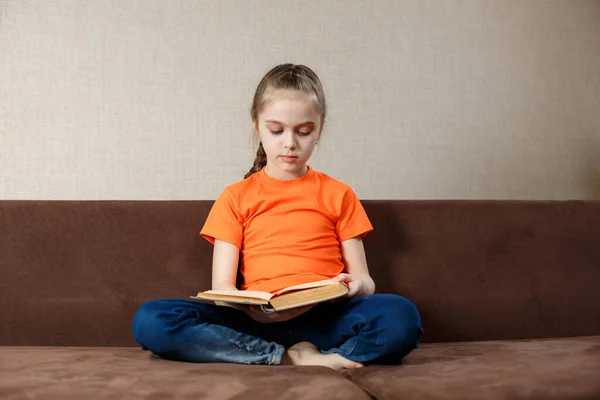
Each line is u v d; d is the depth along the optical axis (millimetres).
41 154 2166
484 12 2438
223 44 2262
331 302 1414
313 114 1549
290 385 1051
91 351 1444
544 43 2484
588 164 2502
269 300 1246
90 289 1667
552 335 1790
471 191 2412
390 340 1265
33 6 2174
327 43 2322
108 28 2205
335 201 1647
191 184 2232
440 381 1072
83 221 1690
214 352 1293
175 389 1025
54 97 2176
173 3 2240
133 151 2209
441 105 2396
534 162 2465
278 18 2297
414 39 2381
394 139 2357
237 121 2262
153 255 1697
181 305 1346
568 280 1817
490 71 2438
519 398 1013
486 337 1764
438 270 1767
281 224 1589
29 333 1641
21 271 1657
